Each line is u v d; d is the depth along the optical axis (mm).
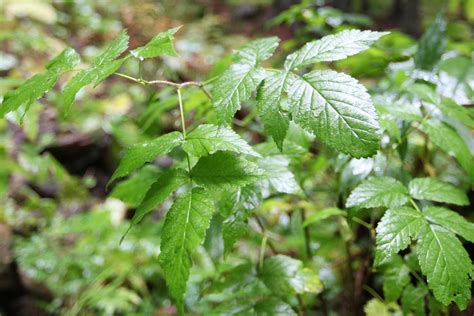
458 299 419
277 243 806
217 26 3090
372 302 577
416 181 487
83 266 1066
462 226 444
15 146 1415
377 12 2871
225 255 475
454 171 736
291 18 819
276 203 635
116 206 1346
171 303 1023
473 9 1320
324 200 766
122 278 1017
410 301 524
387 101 524
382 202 463
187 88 604
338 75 424
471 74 600
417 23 2670
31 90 444
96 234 1141
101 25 2352
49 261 1097
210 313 511
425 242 434
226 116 427
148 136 711
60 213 1424
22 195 1375
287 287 514
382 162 546
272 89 429
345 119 407
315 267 670
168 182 430
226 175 425
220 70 607
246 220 478
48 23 2201
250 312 505
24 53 1838
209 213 406
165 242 406
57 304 1040
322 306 633
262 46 464
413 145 642
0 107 451
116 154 1638
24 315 1045
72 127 1618
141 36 2275
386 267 537
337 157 566
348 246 606
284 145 521
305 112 415
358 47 433
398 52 676
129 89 1856
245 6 3305
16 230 1253
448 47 744
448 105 521
